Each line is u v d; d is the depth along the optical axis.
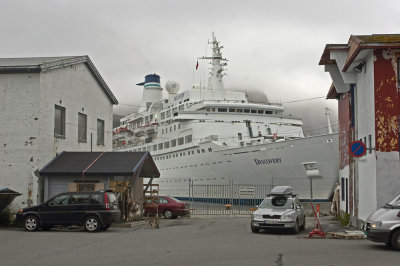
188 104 43.56
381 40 15.86
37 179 21.17
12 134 21.50
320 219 25.06
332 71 21.16
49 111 22.44
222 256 10.89
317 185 30.42
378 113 15.94
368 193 17.08
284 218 16.75
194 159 40.00
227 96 44.81
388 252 11.62
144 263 9.86
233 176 35.53
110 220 17.22
